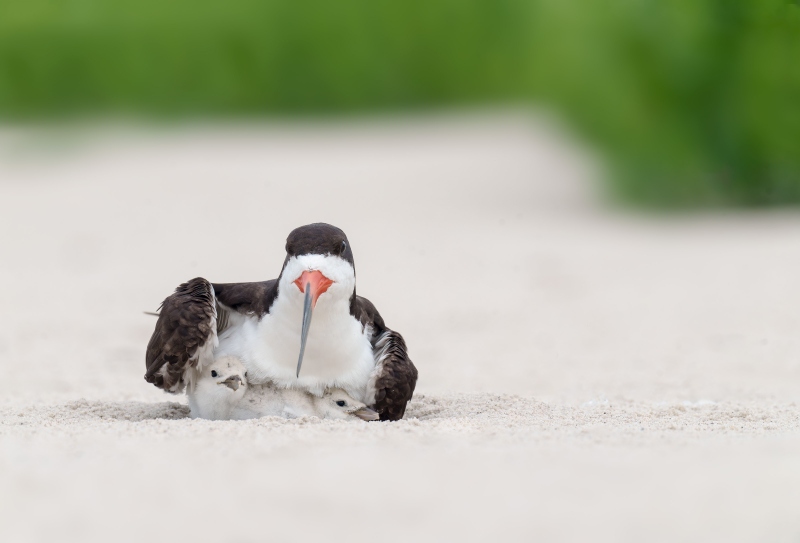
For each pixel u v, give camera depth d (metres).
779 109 22.61
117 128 38.88
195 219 22.20
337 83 45.84
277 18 45.59
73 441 6.00
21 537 4.44
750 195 24.02
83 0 44.62
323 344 7.09
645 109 23.88
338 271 6.96
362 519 4.63
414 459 5.53
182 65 44.69
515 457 5.61
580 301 14.96
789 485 5.11
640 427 6.79
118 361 11.20
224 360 7.13
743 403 8.37
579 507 4.80
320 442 5.93
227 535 4.45
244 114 44.41
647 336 12.68
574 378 10.41
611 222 22.53
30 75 43.12
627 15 23.44
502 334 13.03
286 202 24.44
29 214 22.78
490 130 38.22
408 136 37.56
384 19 46.19
